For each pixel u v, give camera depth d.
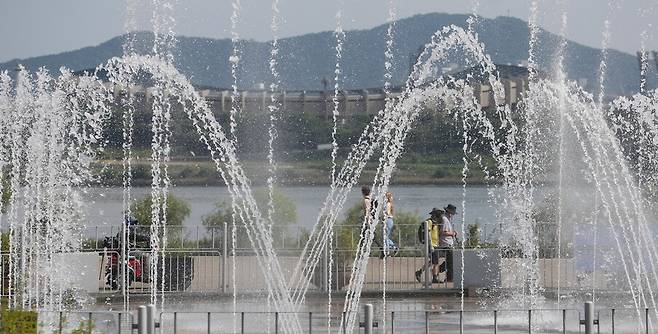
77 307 38.62
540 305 39.47
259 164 99.69
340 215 55.66
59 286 40.53
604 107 57.03
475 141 89.88
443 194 121.75
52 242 45.09
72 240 45.91
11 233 42.03
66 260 40.97
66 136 51.25
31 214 46.03
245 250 45.66
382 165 57.16
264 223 50.72
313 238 47.31
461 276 43.22
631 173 52.72
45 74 48.97
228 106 97.25
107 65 53.88
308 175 122.38
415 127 115.25
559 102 54.41
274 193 58.91
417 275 45.09
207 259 44.09
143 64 54.06
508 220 55.06
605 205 48.91
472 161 98.56
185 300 40.97
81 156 54.44
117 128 83.75
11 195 45.47
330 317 32.66
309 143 125.81
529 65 55.16
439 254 44.69
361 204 53.50
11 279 39.44
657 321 34.16
